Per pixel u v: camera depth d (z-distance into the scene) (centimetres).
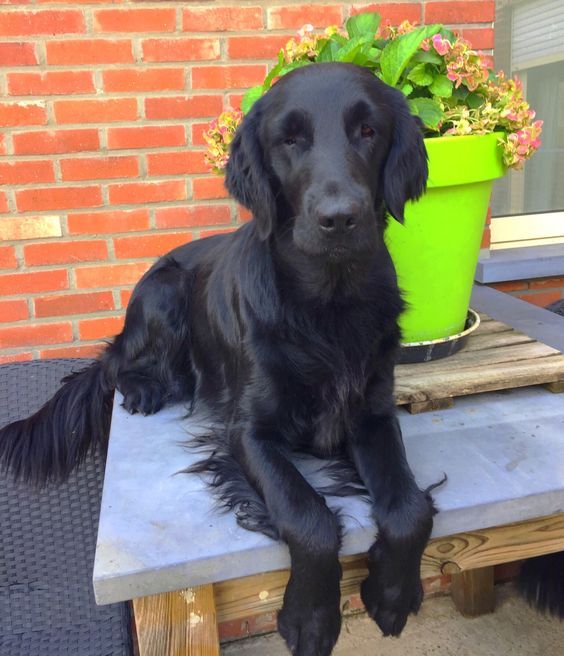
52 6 225
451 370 175
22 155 236
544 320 235
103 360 203
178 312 192
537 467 140
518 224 314
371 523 125
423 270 178
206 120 245
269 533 122
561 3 302
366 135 145
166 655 124
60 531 181
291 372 144
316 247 131
